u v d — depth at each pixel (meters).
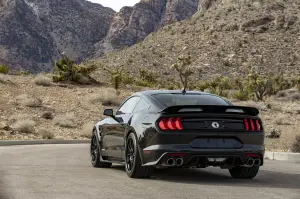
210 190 6.83
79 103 32.22
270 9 186.25
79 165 10.36
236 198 6.21
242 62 157.88
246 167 8.22
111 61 174.88
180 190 6.80
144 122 7.80
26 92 33.34
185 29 193.00
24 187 6.97
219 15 195.62
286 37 168.75
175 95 8.34
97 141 9.77
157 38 192.62
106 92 33.88
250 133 7.70
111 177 8.19
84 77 39.94
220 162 7.59
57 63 39.50
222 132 7.55
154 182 7.59
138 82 49.09
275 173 9.45
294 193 6.72
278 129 27.78
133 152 8.06
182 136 7.43
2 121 25.05
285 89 83.75
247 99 55.25
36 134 22.66
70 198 6.12
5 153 13.79
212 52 168.12
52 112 29.05
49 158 12.15
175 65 65.25
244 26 179.62
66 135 23.72
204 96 8.41
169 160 7.43
